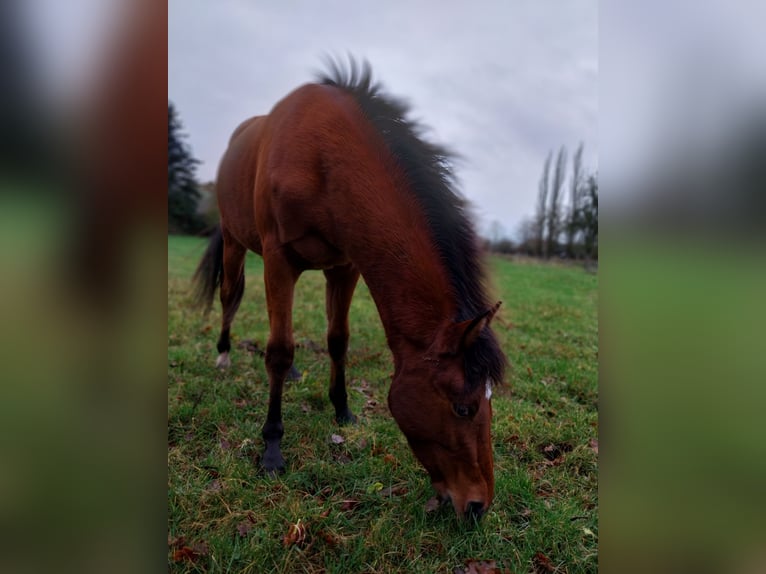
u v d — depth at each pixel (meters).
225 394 3.29
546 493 2.44
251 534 2.03
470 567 1.92
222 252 4.11
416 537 2.04
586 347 4.89
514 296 8.09
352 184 2.21
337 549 1.99
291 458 2.62
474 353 1.85
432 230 2.08
